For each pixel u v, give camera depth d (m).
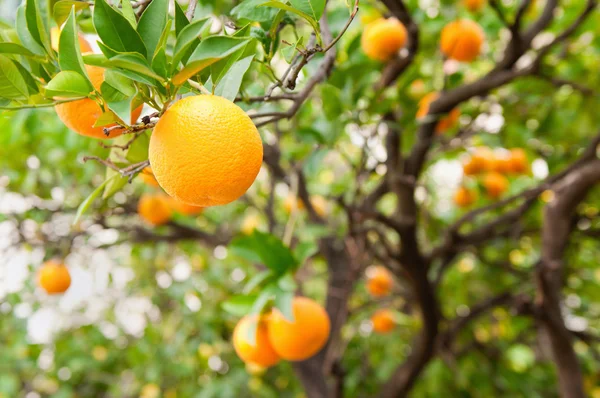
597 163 2.32
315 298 5.27
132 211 3.25
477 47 2.49
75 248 3.42
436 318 3.15
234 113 0.90
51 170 3.32
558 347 2.73
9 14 2.37
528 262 4.50
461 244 3.23
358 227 2.61
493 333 4.78
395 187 2.81
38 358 4.68
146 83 0.87
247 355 1.86
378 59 2.19
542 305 2.64
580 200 2.45
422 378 4.52
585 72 3.45
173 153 0.87
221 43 0.85
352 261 3.09
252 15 1.26
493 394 4.46
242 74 1.08
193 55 0.85
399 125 2.20
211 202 0.93
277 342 1.76
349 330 4.21
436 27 2.91
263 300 1.70
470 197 3.67
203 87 0.98
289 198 3.33
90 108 1.05
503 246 4.23
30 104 1.05
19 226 3.27
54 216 3.44
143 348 4.25
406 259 2.81
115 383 4.73
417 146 2.78
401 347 4.78
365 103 2.12
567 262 3.86
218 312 4.46
